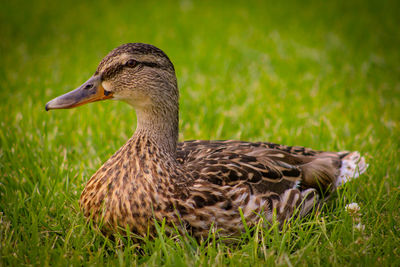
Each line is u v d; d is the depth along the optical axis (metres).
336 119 10.79
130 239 6.00
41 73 13.55
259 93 12.25
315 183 7.05
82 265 5.73
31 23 19.53
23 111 10.16
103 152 8.74
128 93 6.34
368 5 23.34
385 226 6.66
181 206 5.86
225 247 6.07
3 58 14.98
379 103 11.91
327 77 13.77
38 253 5.84
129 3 24.02
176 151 6.85
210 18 20.97
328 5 23.50
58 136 9.30
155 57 6.32
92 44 17.08
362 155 8.52
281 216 6.48
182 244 5.82
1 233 6.03
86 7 22.97
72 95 6.32
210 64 14.89
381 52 16.45
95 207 6.09
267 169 6.59
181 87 12.34
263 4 23.83
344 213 6.68
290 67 14.73
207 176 6.16
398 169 8.24
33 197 7.01
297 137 9.69
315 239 6.28
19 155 8.42
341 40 17.59
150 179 5.91
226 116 10.66
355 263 5.75
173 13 22.02
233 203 6.05
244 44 16.97
